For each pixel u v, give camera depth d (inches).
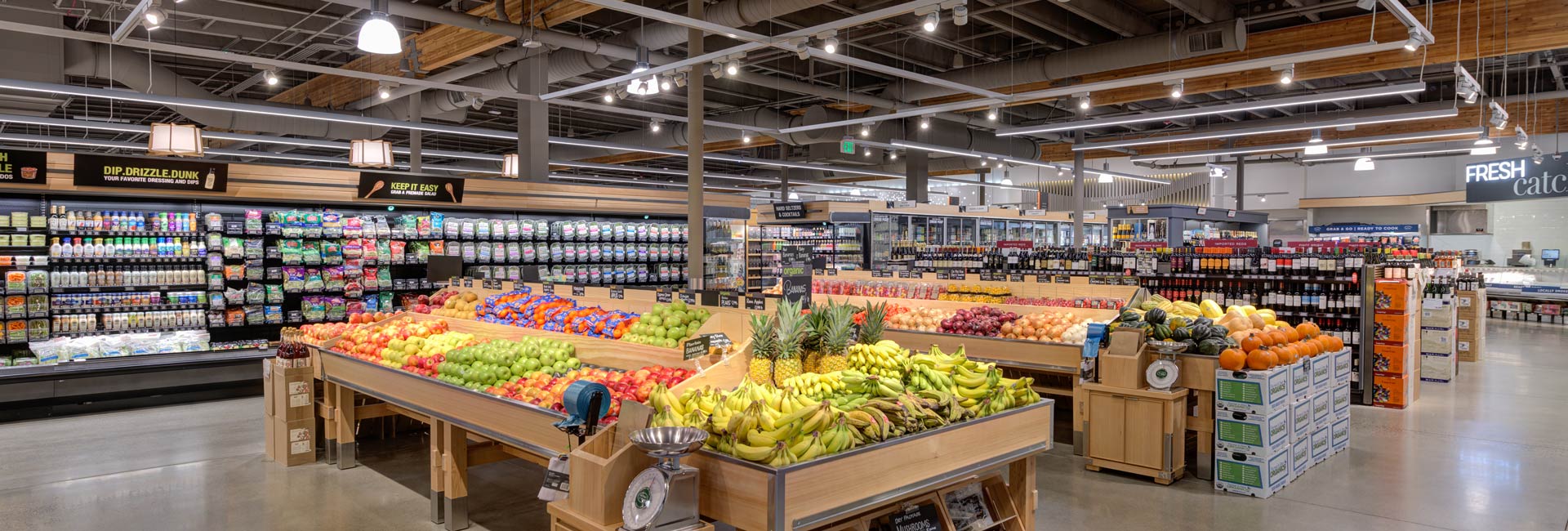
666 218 543.8
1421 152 725.9
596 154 862.5
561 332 220.7
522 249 463.2
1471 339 459.8
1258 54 447.8
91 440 280.1
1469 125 686.5
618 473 123.3
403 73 484.1
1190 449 253.6
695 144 416.8
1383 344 334.0
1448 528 192.7
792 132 649.6
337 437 246.7
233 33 456.8
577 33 482.3
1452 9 398.3
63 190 331.3
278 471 243.9
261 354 355.9
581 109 707.4
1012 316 292.8
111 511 207.8
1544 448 264.7
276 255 387.5
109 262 359.9
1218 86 504.7
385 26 221.9
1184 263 394.3
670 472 121.3
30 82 377.7
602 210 492.4
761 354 164.1
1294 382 230.5
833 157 875.4
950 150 681.6
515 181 456.8
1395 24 405.1
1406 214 938.7
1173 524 195.5
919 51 537.3
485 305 265.4
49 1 398.9
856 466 129.0
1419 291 356.2
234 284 387.5
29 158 322.0
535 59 503.8
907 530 142.9
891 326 308.7
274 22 424.5
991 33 473.1
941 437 144.2
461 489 195.0
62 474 239.5
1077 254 489.7
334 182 394.0
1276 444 219.0
